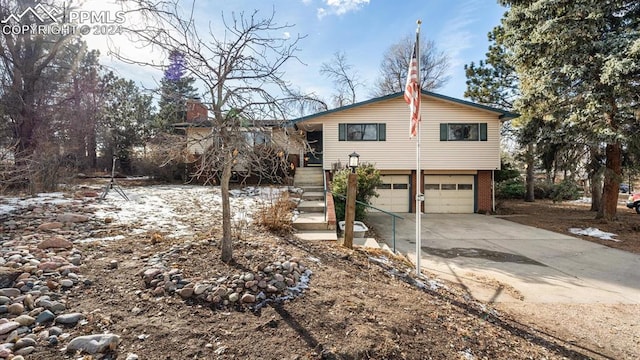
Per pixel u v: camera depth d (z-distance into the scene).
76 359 1.91
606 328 3.60
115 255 3.52
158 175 13.66
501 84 17.19
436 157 13.60
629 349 3.16
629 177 11.63
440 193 14.09
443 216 12.97
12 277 2.70
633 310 4.11
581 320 3.79
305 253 4.37
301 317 2.71
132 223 5.09
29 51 10.28
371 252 5.34
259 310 2.73
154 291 2.76
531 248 7.53
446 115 13.57
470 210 14.06
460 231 9.66
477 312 3.71
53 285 2.64
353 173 5.40
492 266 6.03
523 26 10.90
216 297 2.76
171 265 3.23
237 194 9.34
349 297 3.22
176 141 3.73
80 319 2.29
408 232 9.44
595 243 8.12
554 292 4.69
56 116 11.78
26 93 10.34
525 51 10.84
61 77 12.04
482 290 4.68
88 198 7.05
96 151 17.58
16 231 4.21
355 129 13.65
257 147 3.67
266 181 12.67
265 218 5.67
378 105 13.62
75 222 4.82
